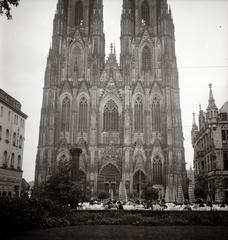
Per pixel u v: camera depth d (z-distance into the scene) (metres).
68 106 112.19
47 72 113.31
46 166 102.12
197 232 26.80
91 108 108.69
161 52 116.88
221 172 90.25
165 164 103.81
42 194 43.22
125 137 104.44
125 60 112.94
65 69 116.00
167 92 109.00
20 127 89.50
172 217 33.16
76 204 43.75
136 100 112.00
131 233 26.39
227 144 92.19
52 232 26.44
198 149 122.25
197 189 80.88
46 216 30.11
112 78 114.50
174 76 114.06
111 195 89.44
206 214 33.16
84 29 121.06
